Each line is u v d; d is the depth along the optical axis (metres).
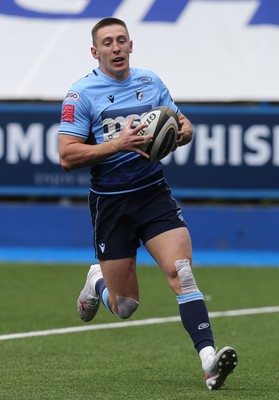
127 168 25.48
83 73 58.22
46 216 59.12
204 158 58.31
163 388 25.55
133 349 32.34
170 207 25.58
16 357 30.56
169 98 26.42
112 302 26.97
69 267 54.53
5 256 58.00
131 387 25.72
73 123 25.30
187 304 24.97
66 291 46.06
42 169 58.75
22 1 58.88
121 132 24.52
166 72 57.84
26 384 26.14
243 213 58.44
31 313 39.84
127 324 37.56
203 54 57.97
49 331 35.75
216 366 24.11
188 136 26.27
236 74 58.00
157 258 25.41
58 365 29.22
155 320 38.53
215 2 58.06
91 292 28.55
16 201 62.91
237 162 58.25
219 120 58.09
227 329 36.72
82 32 58.31
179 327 37.03
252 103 60.03
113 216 25.78
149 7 57.97
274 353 31.80
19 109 58.44
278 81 57.97
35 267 54.34
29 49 58.53
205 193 58.44
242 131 58.03
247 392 24.97
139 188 25.48
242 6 58.03
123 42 25.20
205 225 58.62
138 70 26.08
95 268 28.59
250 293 46.19
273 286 48.56
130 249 26.08
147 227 25.53
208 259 57.44
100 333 35.53
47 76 58.34
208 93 57.84
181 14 58.00
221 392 24.89
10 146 58.69
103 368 28.81
